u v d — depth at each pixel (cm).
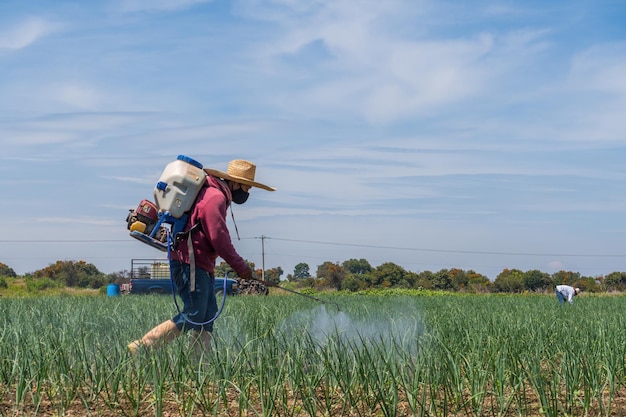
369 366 513
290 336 698
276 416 432
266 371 493
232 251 627
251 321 797
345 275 7625
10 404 452
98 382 477
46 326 735
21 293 5541
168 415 434
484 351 582
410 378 495
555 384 455
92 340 651
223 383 459
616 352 587
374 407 450
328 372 492
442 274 7238
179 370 492
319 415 443
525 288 7050
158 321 839
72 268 7962
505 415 438
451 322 838
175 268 633
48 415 429
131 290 3347
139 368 489
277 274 8394
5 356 541
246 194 675
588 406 442
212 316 646
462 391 486
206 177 643
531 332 759
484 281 7225
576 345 626
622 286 6981
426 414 429
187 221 622
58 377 485
